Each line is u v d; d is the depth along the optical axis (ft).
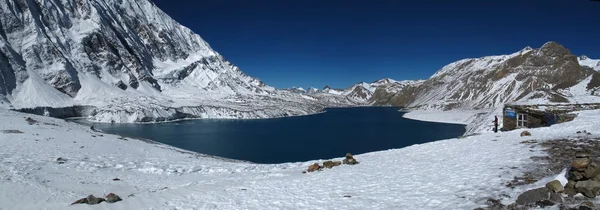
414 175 58.59
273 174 83.41
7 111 209.87
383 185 54.65
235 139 311.68
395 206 43.37
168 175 93.86
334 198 50.19
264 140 303.48
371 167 73.61
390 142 285.43
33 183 70.28
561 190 35.70
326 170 78.07
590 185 34.19
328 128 413.59
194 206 50.29
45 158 101.55
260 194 55.83
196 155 160.15
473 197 41.73
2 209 53.98
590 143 63.52
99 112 484.74
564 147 61.72
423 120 503.61
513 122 140.67
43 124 174.81
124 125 433.07
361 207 44.75
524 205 35.70
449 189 46.73
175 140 303.48
